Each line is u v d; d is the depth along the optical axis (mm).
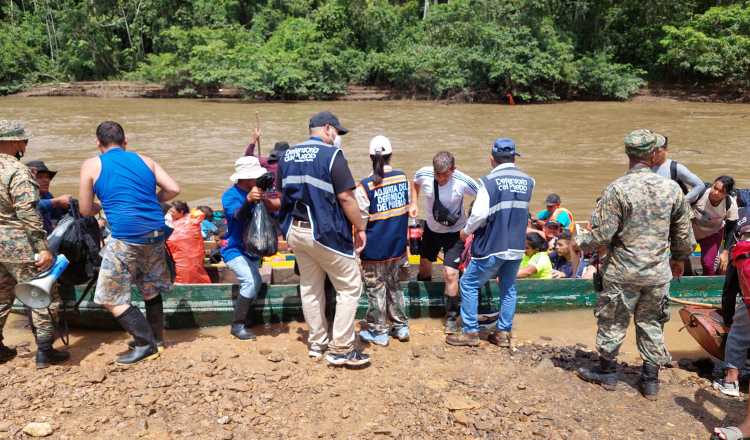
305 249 4395
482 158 17203
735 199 6871
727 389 4410
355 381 4395
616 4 39062
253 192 4875
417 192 5445
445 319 5969
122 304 4496
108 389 4152
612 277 4227
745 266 4062
